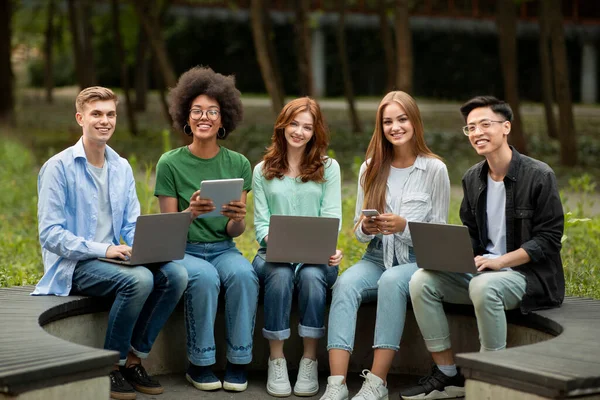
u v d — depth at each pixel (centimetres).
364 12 3659
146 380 556
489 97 555
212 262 581
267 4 2180
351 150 2023
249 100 3762
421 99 4047
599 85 4178
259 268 575
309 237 551
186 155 589
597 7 3900
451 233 516
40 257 915
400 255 578
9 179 1476
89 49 2853
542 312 533
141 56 3155
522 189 547
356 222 596
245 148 1956
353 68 4191
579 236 988
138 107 3225
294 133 585
